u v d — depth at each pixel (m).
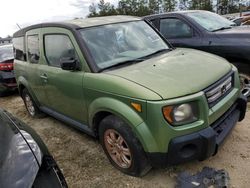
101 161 3.84
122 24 4.31
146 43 4.24
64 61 3.69
